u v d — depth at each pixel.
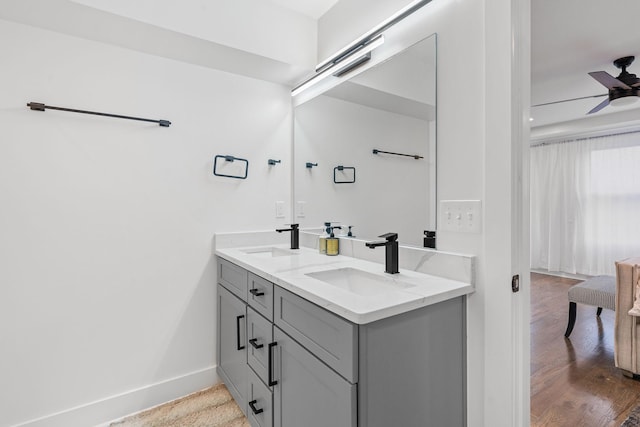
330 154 1.97
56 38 1.56
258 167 2.16
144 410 1.76
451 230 1.29
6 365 1.46
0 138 1.44
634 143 4.30
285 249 2.04
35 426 1.52
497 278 1.14
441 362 1.15
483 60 1.18
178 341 1.89
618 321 2.11
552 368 2.24
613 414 1.75
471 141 1.23
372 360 0.94
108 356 1.69
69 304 1.60
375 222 1.65
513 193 1.11
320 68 2.01
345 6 1.84
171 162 1.86
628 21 2.19
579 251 4.77
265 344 1.39
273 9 1.89
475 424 1.22
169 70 1.85
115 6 1.42
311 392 1.08
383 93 1.60
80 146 1.61
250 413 1.55
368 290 1.40
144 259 1.79
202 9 1.64
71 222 1.60
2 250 1.45
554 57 2.72
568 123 4.60
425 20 1.40
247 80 2.12
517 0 1.12
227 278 1.85
